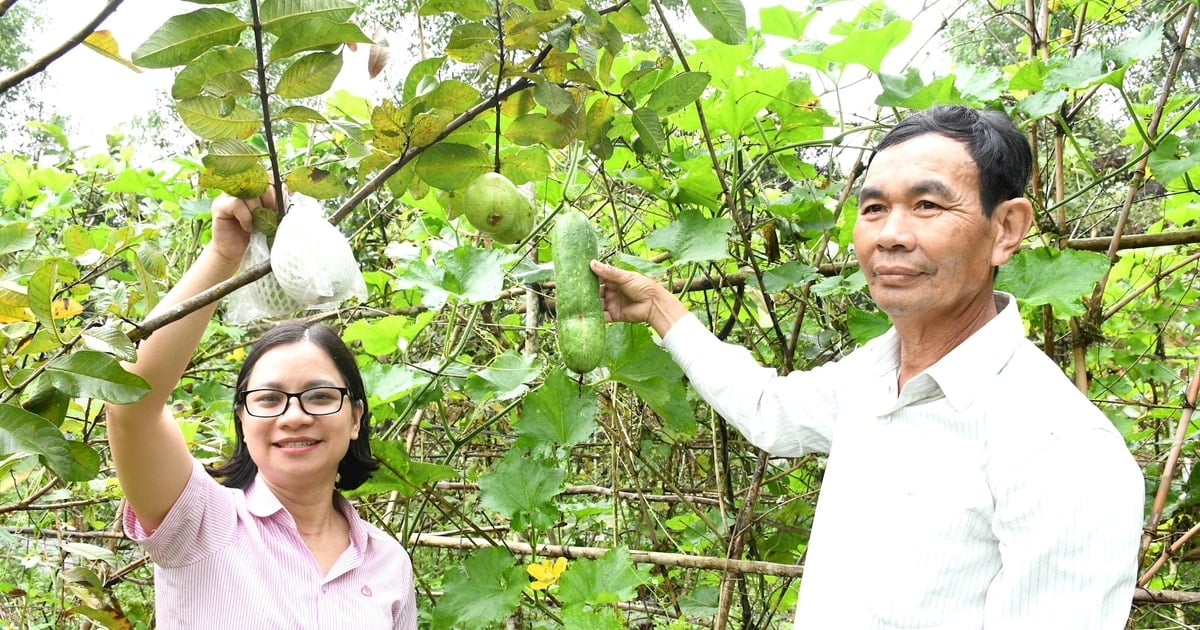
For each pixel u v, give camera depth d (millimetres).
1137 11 3340
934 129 1752
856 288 2902
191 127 1547
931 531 1703
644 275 2734
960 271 1729
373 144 1744
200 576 1889
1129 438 3443
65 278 1799
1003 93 3492
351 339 3008
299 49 1509
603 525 4457
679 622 3025
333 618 1995
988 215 1734
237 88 1512
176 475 1850
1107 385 3857
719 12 2111
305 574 2014
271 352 2107
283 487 2098
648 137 2340
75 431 2875
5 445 1308
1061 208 2977
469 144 2018
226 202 1689
